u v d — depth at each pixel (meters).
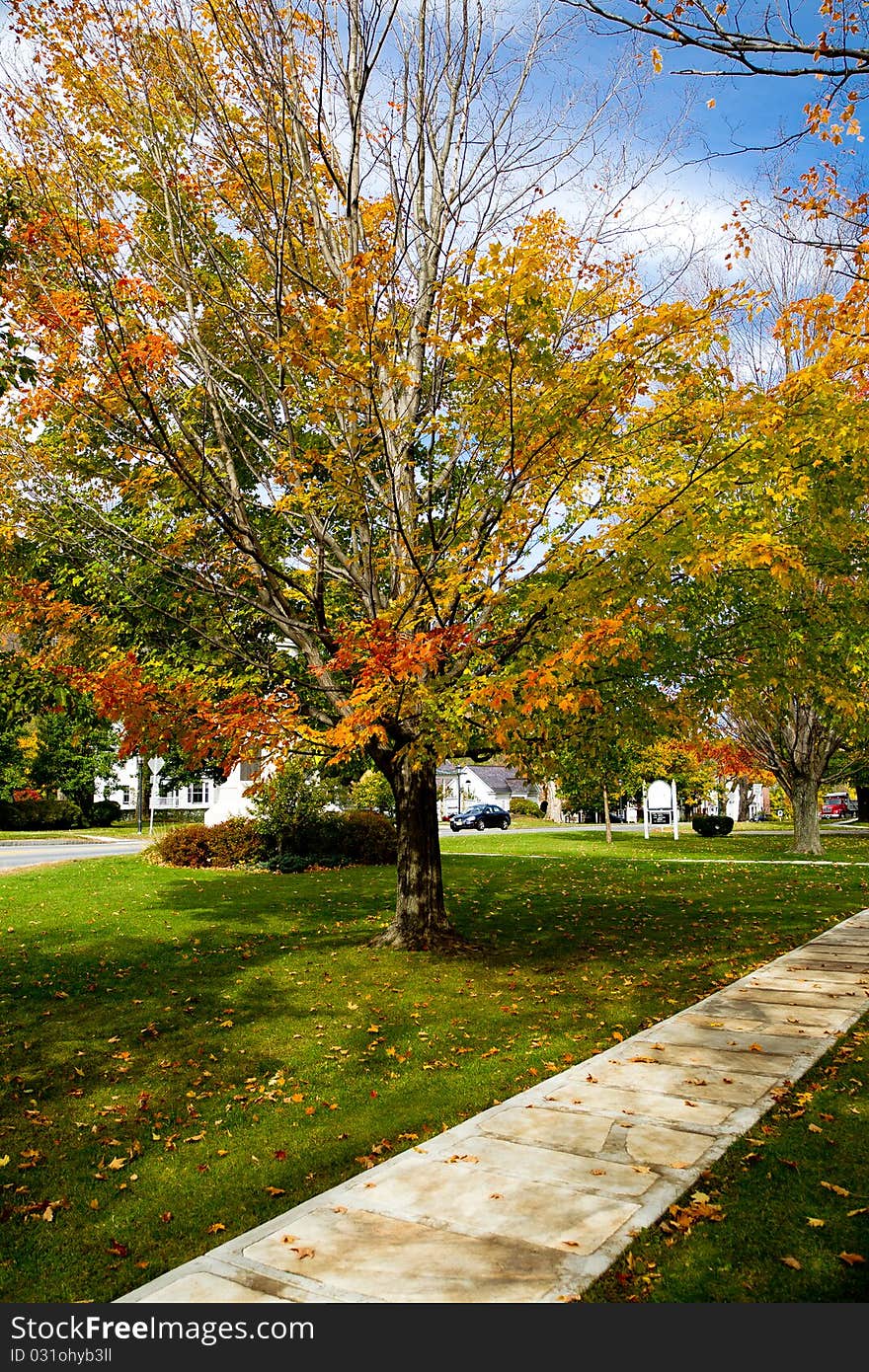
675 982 8.67
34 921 11.76
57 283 8.05
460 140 8.67
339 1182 4.66
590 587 7.25
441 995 8.38
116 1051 6.94
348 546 10.35
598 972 9.15
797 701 20.73
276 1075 6.41
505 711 7.55
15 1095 6.08
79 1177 4.86
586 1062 6.25
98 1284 3.78
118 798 53.66
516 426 7.13
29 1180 4.84
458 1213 4.00
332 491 7.93
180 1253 4.02
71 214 8.02
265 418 9.30
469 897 14.17
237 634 9.87
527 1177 4.37
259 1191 4.61
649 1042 6.62
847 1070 5.77
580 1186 4.23
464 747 7.75
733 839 28.84
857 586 8.55
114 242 7.49
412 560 8.00
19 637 9.97
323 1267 3.57
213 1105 5.89
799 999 7.71
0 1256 4.06
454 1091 5.95
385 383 8.39
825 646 9.02
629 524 7.39
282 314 8.05
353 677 8.21
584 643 6.57
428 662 6.90
